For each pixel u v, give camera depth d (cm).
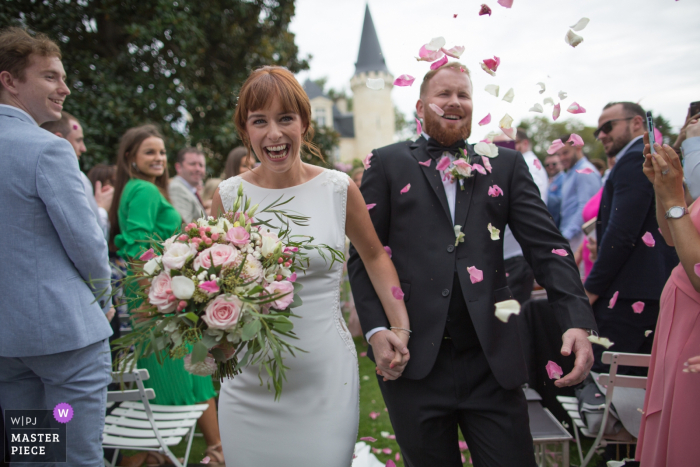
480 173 177
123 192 291
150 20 749
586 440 289
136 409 259
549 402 285
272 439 166
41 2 694
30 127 177
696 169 183
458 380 171
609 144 301
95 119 668
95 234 180
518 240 181
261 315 129
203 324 132
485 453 170
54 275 172
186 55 746
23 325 167
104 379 185
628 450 229
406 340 169
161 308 129
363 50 4425
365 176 191
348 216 179
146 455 283
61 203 171
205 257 133
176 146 715
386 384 180
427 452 175
